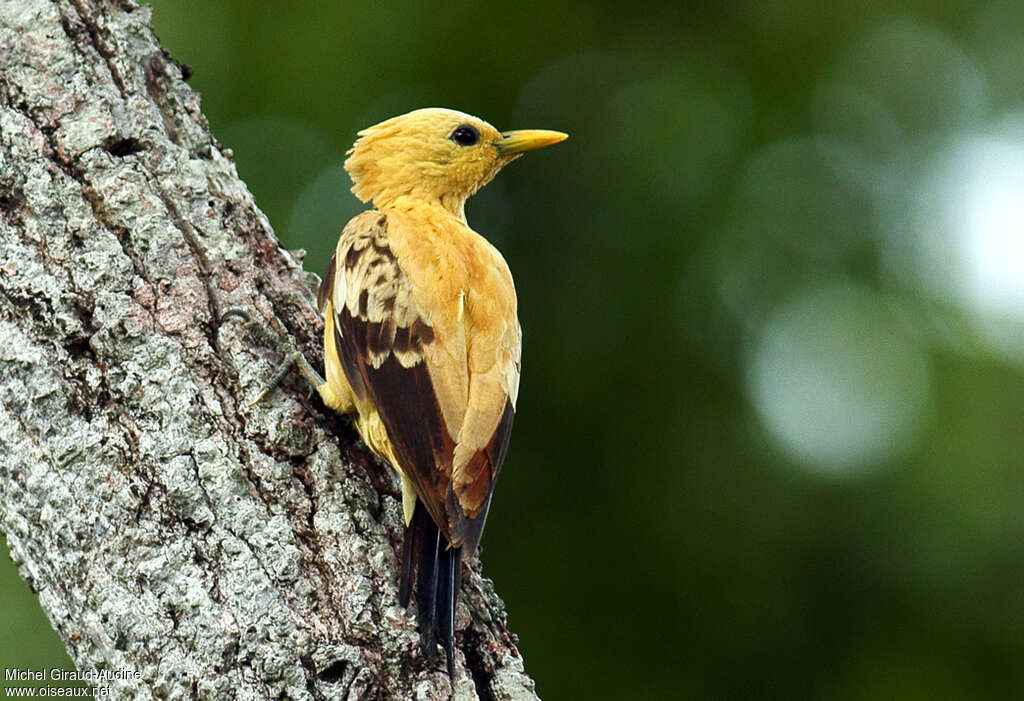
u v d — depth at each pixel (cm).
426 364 770
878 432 1339
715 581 1295
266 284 802
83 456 679
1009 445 1323
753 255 1402
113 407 693
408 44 1452
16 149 741
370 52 1444
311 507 707
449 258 819
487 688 709
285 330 775
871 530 1295
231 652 641
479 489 735
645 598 1299
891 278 1413
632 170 1438
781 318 1380
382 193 987
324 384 781
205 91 1424
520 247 1445
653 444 1344
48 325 706
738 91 1492
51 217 728
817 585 1295
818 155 1455
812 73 1488
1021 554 1270
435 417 751
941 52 1509
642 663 1282
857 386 1359
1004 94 1495
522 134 1015
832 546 1299
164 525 668
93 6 801
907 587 1279
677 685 1270
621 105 1484
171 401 698
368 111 1429
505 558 1327
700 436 1339
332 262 851
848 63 1503
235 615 649
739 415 1347
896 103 1491
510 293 843
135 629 645
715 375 1360
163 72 830
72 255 722
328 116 1423
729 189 1418
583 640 1290
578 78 1492
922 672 1254
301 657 648
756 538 1303
